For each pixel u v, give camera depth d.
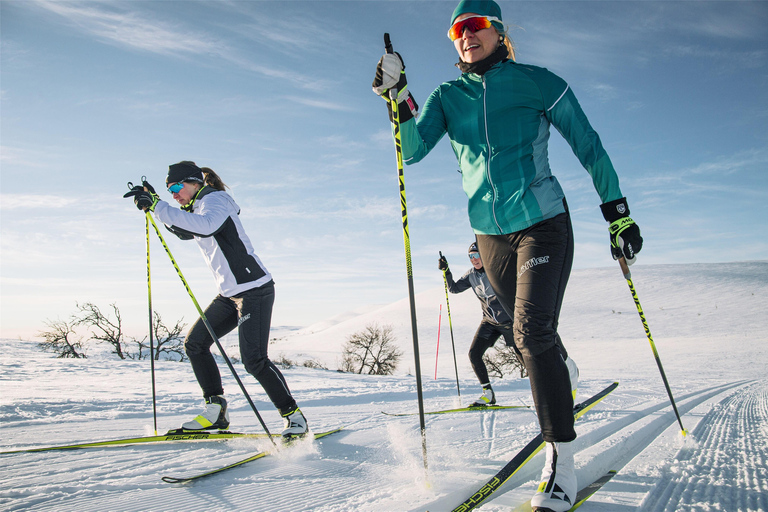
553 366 1.73
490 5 2.11
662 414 4.26
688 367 21.20
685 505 1.77
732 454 2.66
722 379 12.80
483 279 5.14
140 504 1.90
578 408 4.09
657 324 45.88
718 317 45.94
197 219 2.88
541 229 1.96
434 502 1.84
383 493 2.00
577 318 50.88
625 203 1.96
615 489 1.97
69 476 2.28
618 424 3.70
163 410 4.79
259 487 2.13
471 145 2.13
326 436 3.43
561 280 1.88
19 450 2.81
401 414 4.65
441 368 38.00
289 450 2.88
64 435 3.36
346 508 1.81
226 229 3.10
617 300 57.06
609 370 20.45
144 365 11.78
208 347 3.35
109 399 5.27
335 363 39.69
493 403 5.25
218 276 3.15
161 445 3.00
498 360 28.12
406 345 48.81
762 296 52.62
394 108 1.93
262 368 3.06
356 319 72.75
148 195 2.84
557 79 2.01
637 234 1.93
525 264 1.91
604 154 1.97
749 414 4.71
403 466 2.51
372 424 4.00
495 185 2.04
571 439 1.71
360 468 2.47
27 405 4.45
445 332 53.38
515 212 1.99
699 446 2.87
